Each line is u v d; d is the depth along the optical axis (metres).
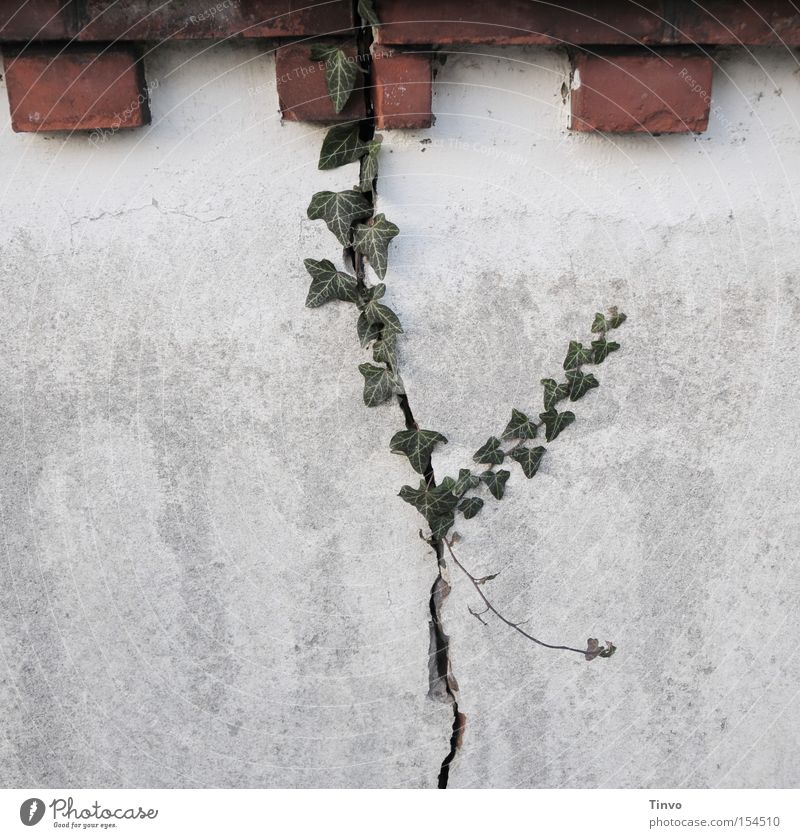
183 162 1.91
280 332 1.99
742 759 2.21
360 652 2.13
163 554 2.07
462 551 2.10
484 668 2.15
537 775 2.20
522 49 1.84
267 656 2.12
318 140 1.90
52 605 2.08
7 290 1.96
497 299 1.99
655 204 1.96
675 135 1.91
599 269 1.98
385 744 2.17
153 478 2.04
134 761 2.16
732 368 2.04
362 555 2.09
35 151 1.89
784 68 1.88
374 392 1.99
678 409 2.05
